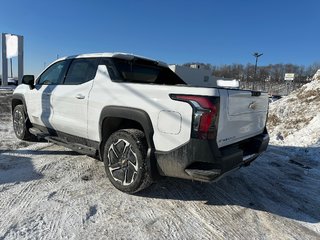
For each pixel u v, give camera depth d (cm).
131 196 351
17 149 528
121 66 404
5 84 2428
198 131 283
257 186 421
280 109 1152
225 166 292
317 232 302
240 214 330
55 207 312
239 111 324
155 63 452
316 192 412
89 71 412
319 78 1280
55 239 256
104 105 365
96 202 330
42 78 527
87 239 260
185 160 295
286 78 6144
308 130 823
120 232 275
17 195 335
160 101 310
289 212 345
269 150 662
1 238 251
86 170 428
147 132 320
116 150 354
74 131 422
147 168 325
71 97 418
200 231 287
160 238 270
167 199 353
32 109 526
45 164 445
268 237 286
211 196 372
